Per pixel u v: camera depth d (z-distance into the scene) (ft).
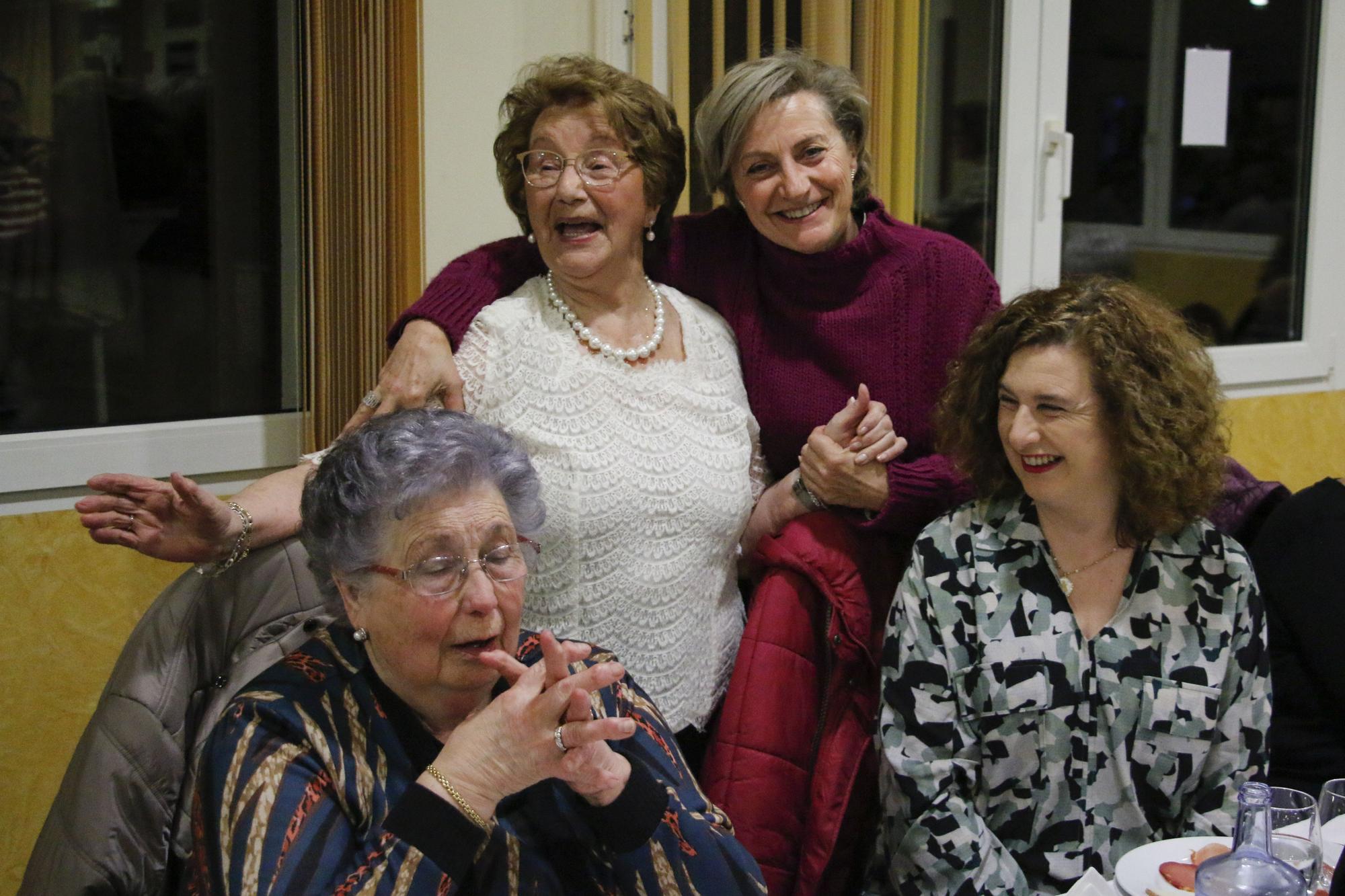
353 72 6.84
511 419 5.56
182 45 7.18
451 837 3.75
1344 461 11.91
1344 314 11.63
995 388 5.49
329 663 4.29
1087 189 10.33
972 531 5.60
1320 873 4.01
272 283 7.61
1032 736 5.36
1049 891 5.32
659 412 5.74
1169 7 10.34
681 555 5.74
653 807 4.19
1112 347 5.14
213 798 3.92
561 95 5.63
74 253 7.07
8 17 6.72
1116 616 5.38
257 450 7.55
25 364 7.00
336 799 4.03
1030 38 9.64
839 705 5.82
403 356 5.58
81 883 4.57
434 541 4.07
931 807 5.31
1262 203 11.16
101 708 4.74
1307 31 11.03
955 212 9.72
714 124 6.02
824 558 5.79
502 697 3.91
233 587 4.94
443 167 7.57
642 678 5.74
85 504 4.73
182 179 7.29
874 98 8.41
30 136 6.86
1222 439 5.38
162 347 7.38
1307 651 6.11
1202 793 5.37
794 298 6.26
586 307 5.84
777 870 5.75
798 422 6.29
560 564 5.56
